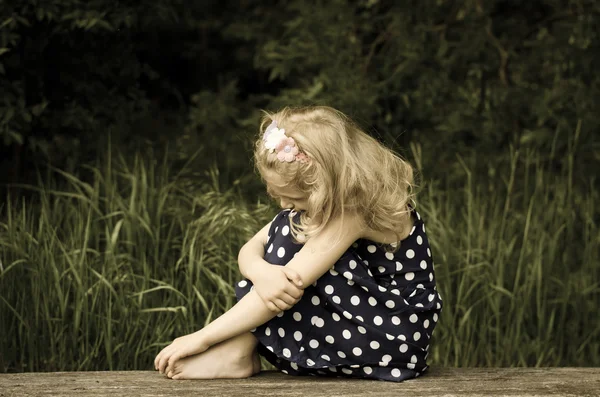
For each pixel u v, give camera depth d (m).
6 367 2.73
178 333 2.82
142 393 1.94
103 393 1.94
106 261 2.86
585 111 4.16
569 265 3.43
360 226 2.03
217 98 4.74
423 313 2.10
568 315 3.31
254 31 5.06
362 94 4.39
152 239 3.00
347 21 4.60
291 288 1.98
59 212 3.19
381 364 2.06
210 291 2.97
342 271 2.03
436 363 3.01
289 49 4.62
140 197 3.20
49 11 3.49
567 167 4.16
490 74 4.61
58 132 3.89
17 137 3.46
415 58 4.46
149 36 5.16
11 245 2.83
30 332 2.70
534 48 4.50
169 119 4.95
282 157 1.98
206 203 3.32
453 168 4.34
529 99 4.38
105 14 3.67
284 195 2.04
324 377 2.12
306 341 2.06
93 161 3.84
